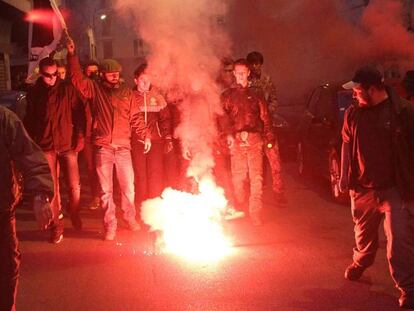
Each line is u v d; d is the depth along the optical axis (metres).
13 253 3.94
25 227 8.46
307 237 7.50
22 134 3.92
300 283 5.84
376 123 5.18
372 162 5.20
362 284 5.78
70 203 7.89
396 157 5.09
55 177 7.52
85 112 7.55
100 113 7.43
